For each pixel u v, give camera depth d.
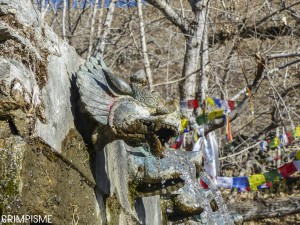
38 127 3.93
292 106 15.55
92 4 12.22
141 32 11.56
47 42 4.36
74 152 4.44
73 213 4.31
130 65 16.67
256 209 13.90
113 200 5.18
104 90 4.51
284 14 14.66
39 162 3.90
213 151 10.16
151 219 6.40
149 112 4.52
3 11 3.99
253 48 14.36
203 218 6.84
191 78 11.70
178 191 6.66
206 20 11.41
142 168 5.59
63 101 4.38
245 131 16.48
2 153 3.65
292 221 18.36
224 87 14.26
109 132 4.54
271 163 15.62
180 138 10.17
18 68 3.89
